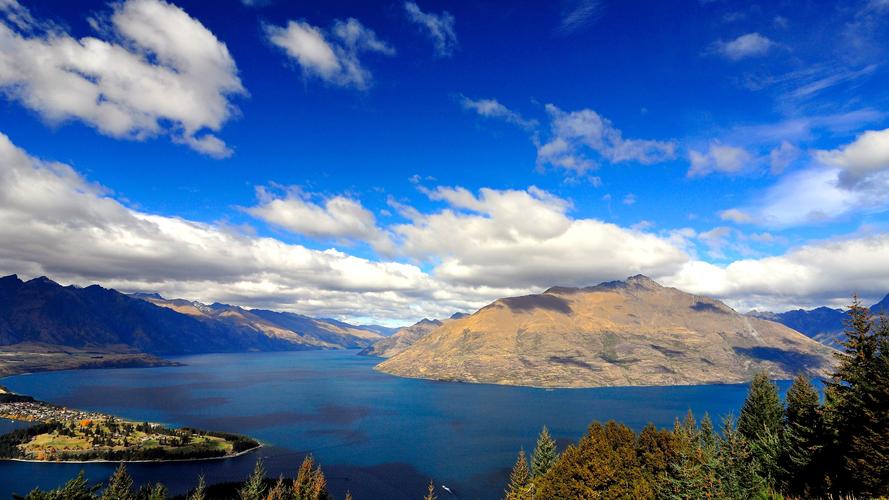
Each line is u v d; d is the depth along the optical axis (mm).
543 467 113812
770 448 79938
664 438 86188
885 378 58500
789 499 64875
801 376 97000
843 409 65750
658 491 75625
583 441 87438
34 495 94938
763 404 103125
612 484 77500
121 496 108875
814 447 68188
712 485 69875
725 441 86625
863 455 57688
